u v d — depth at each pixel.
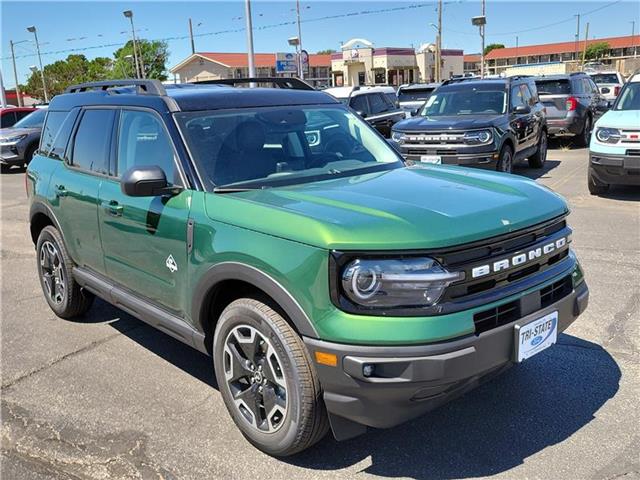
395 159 4.32
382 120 15.40
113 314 5.56
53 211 5.02
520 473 3.04
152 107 3.97
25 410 3.85
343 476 3.08
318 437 3.05
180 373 4.31
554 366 4.12
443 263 2.74
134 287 4.14
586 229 7.59
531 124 11.86
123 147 4.21
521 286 2.99
